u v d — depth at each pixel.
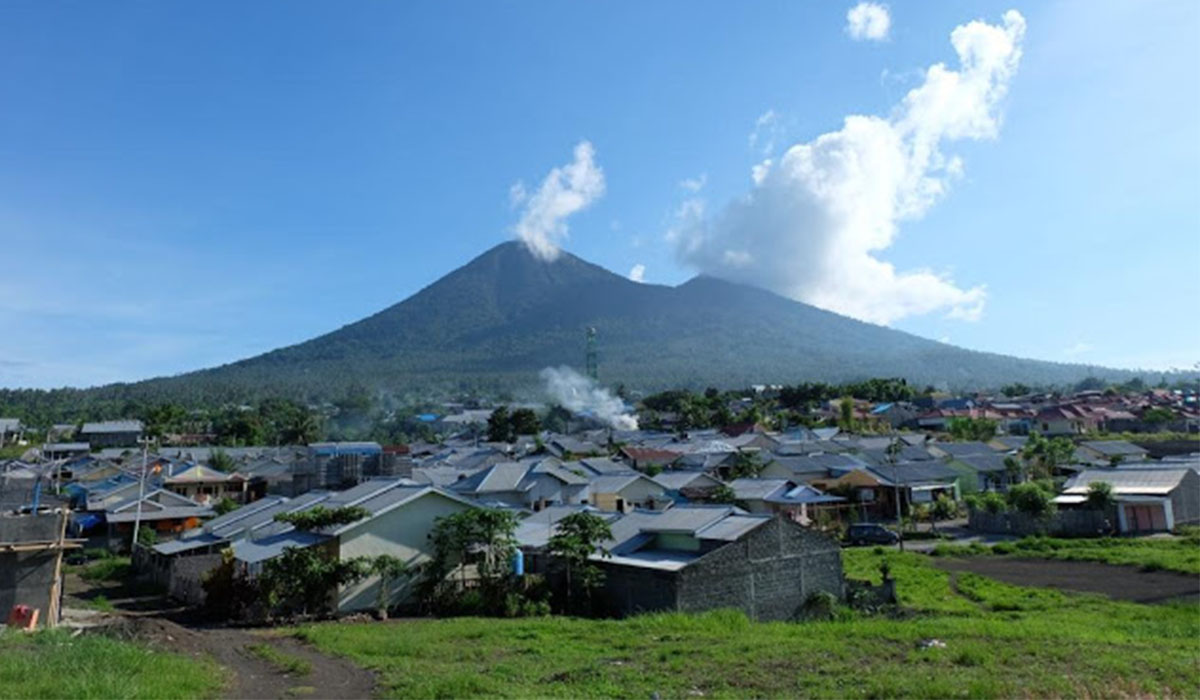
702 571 26.34
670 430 123.06
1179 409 120.38
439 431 158.50
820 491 62.34
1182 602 27.36
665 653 18.14
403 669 16.94
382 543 29.22
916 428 116.69
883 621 23.77
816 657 17.41
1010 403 136.38
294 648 20.56
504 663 17.47
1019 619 24.16
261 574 28.05
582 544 28.73
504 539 29.50
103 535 57.72
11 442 118.06
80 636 18.28
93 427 124.12
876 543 50.28
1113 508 50.03
